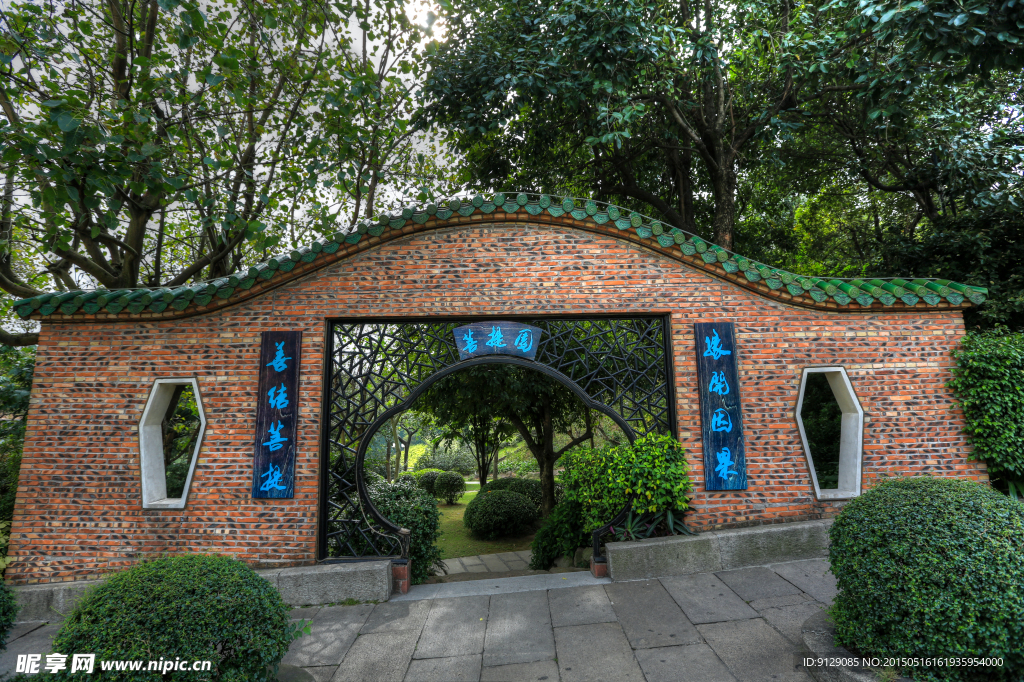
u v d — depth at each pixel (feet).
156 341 18.38
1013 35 16.21
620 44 23.90
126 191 24.70
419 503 21.65
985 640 9.08
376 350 18.98
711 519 17.90
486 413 33.55
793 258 47.65
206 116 22.56
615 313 18.61
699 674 11.46
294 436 17.72
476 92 29.50
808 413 33.53
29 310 17.75
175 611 9.16
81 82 22.22
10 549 17.34
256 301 18.56
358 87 23.67
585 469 18.92
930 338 18.51
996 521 9.73
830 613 11.60
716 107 33.50
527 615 15.06
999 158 27.04
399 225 18.34
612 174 39.09
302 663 13.03
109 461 17.76
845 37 23.26
